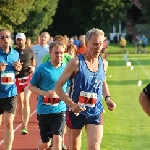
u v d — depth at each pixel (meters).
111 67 41.22
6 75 10.98
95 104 8.63
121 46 67.44
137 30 90.38
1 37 11.09
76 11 79.38
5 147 10.76
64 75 8.49
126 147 12.06
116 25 81.38
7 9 42.78
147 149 11.83
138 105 19.31
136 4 89.00
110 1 78.94
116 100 20.89
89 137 8.58
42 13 61.28
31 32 61.19
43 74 10.16
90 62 8.55
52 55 10.16
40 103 10.13
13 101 10.98
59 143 9.85
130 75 33.47
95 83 8.55
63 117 10.02
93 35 8.38
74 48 14.30
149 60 50.59
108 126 14.88
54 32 80.88
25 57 14.33
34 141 12.98
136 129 14.40
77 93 8.58
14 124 15.59
